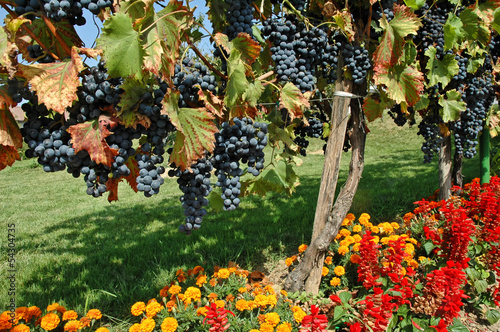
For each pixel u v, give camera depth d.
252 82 2.07
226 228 5.14
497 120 4.71
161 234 5.29
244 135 2.02
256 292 2.87
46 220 7.00
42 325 2.45
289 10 2.28
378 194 6.24
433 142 4.09
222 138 1.91
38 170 16.22
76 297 3.30
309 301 2.85
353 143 2.94
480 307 3.14
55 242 5.37
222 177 2.02
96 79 1.43
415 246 3.66
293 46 2.30
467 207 3.78
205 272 3.65
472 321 2.99
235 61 1.77
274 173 2.98
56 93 1.34
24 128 1.50
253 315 2.78
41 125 1.51
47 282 3.76
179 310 2.64
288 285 3.13
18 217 7.48
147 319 2.46
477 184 4.09
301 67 2.35
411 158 11.88
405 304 2.71
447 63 3.20
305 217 5.32
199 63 1.75
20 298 3.40
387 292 2.69
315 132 3.40
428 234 3.26
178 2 1.56
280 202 6.56
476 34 3.02
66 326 2.45
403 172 8.95
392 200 5.72
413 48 2.70
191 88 1.70
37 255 4.70
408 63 2.71
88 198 9.54
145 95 1.51
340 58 2.70
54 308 2.71
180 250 4.39
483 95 4.01
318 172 10.66
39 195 10.38
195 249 4.41
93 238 5.46
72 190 11.02
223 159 1.95
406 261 3.08
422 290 2.76
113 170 1.58
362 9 2.71
